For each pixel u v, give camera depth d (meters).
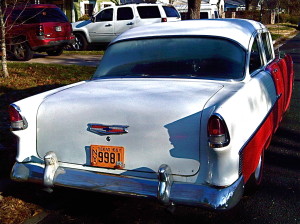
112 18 15.97
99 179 3.09
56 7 13.21
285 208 3.66
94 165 3.18
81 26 16.38
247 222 3.42
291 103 7.80
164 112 2.97
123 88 3.51
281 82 5.01
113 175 3.11
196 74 3.78
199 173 2.88
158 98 3.13
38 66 10.95
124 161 3.07
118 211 3.65
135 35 4.28
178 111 2.95
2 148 4.89
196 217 3.51
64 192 4.04
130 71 4.04
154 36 4.13
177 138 2.91
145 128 2.99
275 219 3.46
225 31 3.99
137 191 2.95
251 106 3.33
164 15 15.81
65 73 10.10
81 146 3.22
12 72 9.95
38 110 3.39
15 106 3.32
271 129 4.08
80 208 3.71
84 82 4.12
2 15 9.06
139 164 3.03
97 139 3.15
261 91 3.78
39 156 3.40
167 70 3.88
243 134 3.03
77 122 3.22
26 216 3.55
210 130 2.77
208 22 4.37
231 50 3.83
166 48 4.01
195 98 3.09
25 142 3.36
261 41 4.65
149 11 15.77
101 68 4.24
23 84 8.62
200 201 2.80
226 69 3.73
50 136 3.33
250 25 4.49
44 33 12.45
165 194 2.84
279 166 4.66
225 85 3.50
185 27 4.25
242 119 3.04
